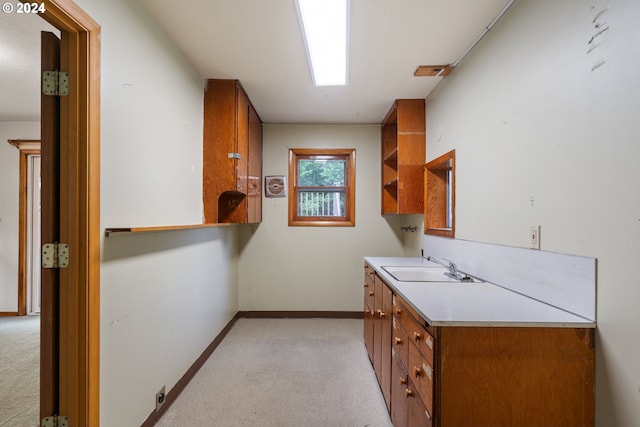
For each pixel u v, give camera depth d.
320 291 3.77
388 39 1.93
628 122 0.98
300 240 3.77
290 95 2.85
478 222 1.94
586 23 1.14
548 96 1.34
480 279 1.90
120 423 1.42
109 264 1.34
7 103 2.96
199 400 2.01
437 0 1.57
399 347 1.61
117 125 1.40
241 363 2.54
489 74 1.82
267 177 3.76
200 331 2.45
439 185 2.82
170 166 1.92
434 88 2.69
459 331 1.10
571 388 1.10
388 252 3.76
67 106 1.21
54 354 1.23
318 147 3.76
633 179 0.97
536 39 1.41
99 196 1.27
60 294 1.22
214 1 1.58
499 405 1.09
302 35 1.88
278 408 1.93
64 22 1.14
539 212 1.39
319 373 2.38
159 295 1.79
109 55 1.34
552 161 1.31
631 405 0.97
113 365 1.38
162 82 1.82
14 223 3.61
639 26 0.95
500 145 1.70
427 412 1.15
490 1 1.58
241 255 3.75
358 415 1.87
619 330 1.01
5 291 3.59
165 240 1.86
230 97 2.51
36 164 3.66
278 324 3.52
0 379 2.23
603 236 1.07
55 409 1.23
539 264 1.39
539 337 1.11
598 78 1.09
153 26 1.71
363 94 2.82
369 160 3.77
